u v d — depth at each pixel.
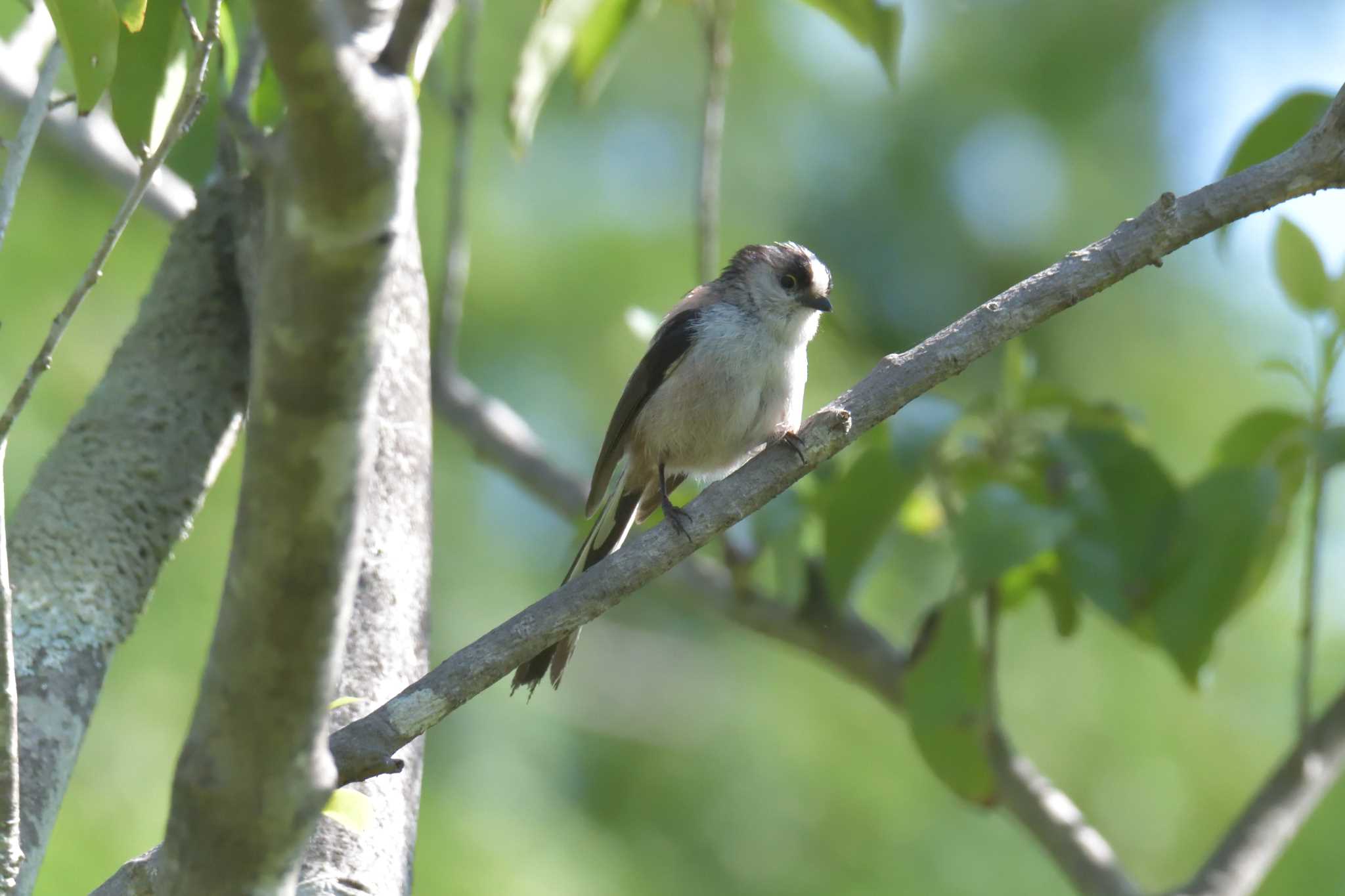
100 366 12.84
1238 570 8.70
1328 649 13.48
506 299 14.09
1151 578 8.78
